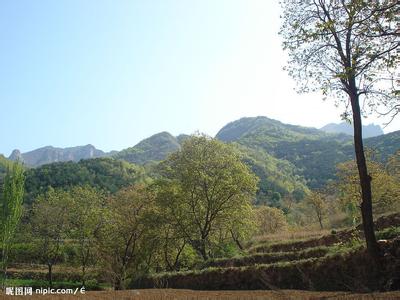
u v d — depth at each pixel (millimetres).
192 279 27797
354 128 18219
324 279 19578
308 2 18406
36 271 60188
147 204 45906
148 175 122312
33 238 58062
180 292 22438
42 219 57625
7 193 37000
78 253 57125
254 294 18984
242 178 41531
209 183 41750
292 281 21156
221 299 17125
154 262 46031
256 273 23406
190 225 41625
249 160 131625
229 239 46562
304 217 73938
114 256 45594
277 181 117250
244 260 29656
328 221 54906
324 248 24641
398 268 16641
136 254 45344
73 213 56531
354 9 13234
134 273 41594
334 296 15000
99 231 50625
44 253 57094
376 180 39219
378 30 13336
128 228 45875
